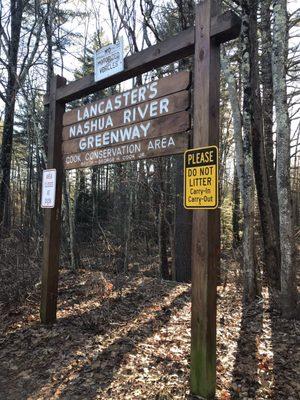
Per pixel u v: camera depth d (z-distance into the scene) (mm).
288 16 9539
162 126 4309
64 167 5922
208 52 3826
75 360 4484
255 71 8102
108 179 20547
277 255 8406
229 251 13664
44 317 5660
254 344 5184
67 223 12266
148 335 5359
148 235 15258
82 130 5586
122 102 4887
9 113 12523
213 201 3631
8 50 11406
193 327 3730
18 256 7438
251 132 7781
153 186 12844
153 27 11398
